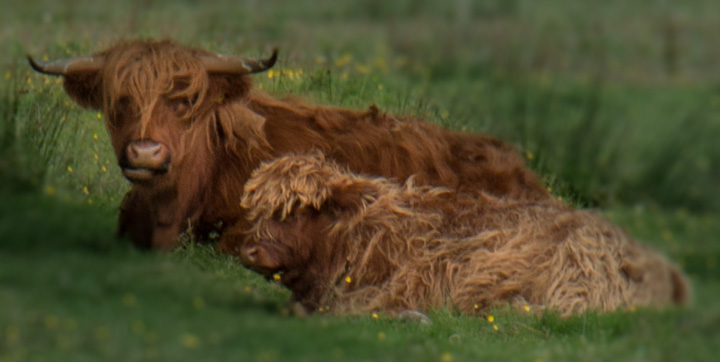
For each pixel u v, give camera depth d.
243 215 12.39
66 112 14.60
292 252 11.13
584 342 10.13
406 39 39.84
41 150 13.51
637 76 40.41
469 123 19.44
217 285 10.98
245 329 9.16
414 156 13.42
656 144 29.17
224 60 12.12
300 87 16.94
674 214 22.53
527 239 11.65
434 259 11.42
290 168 11.16
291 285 11.33
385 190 11.55
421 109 18.23
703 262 17.14
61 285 9.47
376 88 18.73
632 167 26.45
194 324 9.04
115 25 25.75
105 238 11.54
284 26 31.98
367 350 9.17
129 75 11.61
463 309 11.30
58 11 29.41
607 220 12.73
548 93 32.03
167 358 8.12
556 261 11.59
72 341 8.19
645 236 19.50
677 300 12.64
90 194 13.40
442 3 46.34
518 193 13.55
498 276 11.41
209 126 12.55
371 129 13.67
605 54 43.00
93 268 10.23
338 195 11.25
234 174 12.84
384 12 44.47
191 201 12.55
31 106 14.40
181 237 12.60
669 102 36.06
